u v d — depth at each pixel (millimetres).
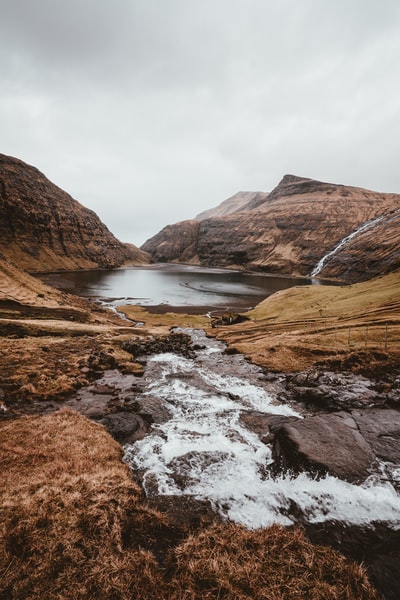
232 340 64625
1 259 119250
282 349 49094
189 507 15617
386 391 30391
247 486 17359
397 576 11586
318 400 29609
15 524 13102
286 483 17516
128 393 32344
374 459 19141
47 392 30172
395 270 125062
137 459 19953
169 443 22156
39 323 67188
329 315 78875
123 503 15055
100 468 17844
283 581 11273
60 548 12242
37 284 117875
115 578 11203
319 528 14227
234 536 13414
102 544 12641
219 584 11148
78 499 14789
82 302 117875
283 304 107812
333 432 21812
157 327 85250
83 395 31062
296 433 21562
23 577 11070
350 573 11500
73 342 52781
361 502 15883
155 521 14305
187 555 12398
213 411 28203
